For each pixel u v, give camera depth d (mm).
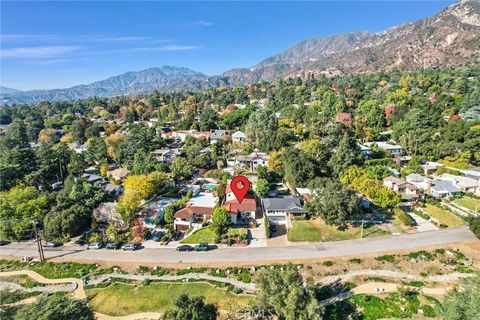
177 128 135375
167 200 64625
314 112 120000
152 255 46562
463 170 69500
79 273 43125
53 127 158000
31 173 74312
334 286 38250
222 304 36531
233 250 46875
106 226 56031
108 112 189625
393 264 41469
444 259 41938
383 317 33625
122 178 80062
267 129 102188
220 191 65188
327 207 49219
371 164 77250
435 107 107000
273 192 67312
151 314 36000
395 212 54344
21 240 53094
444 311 28609
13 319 26781
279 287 32594
